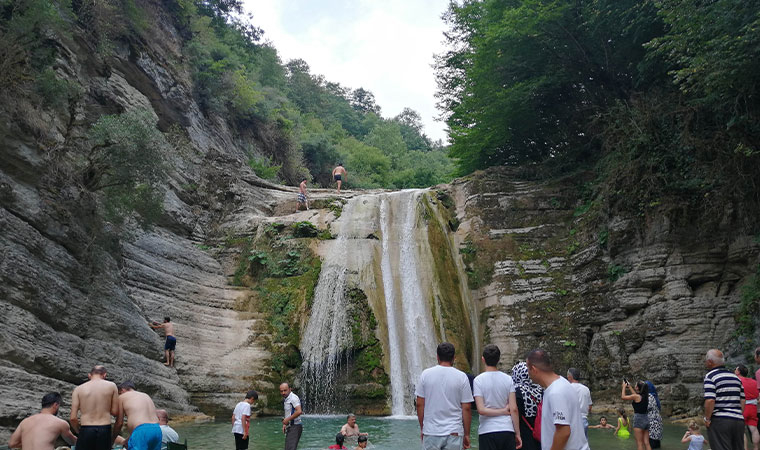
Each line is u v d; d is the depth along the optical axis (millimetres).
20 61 15008
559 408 4992
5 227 12781
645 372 18203
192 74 32406
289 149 41000
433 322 21531
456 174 33938
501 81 27156
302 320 20875
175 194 24203
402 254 23734
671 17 16578
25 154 14250
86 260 15602
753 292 16062
